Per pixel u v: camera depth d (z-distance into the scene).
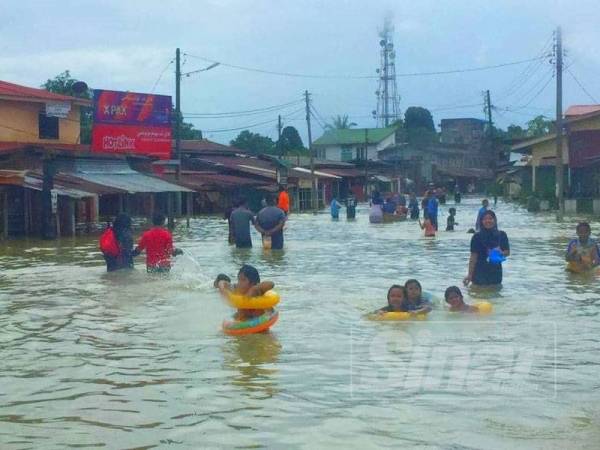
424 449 5.86
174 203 48.53
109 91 37.56
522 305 12.03
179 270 17.34
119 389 7.65
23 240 28.33
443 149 102.81
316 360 8.63
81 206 36.84
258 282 10.44
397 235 29.38
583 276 15.63
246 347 9.35
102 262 19.81
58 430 6.45
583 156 48.41
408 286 11.31
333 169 80.62
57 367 8.57
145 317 11.52
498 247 14.10
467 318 10.95
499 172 89.75
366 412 6.75
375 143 97.75
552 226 33.91
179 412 6.88
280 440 6.12
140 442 6.14
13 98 36.56
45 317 11.64
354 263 18.92
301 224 38.56
